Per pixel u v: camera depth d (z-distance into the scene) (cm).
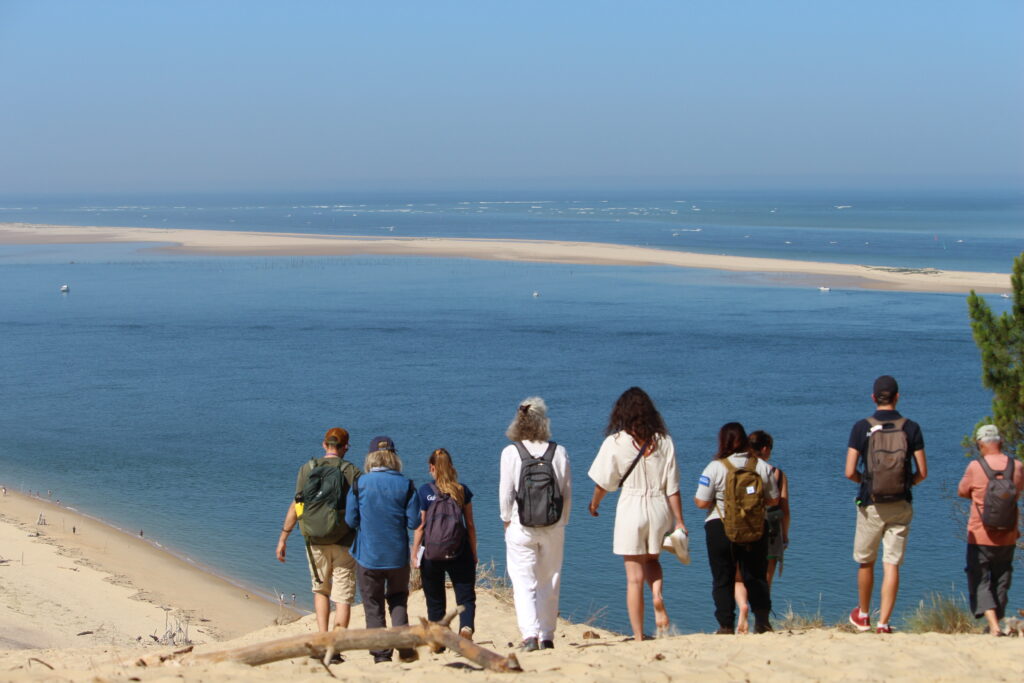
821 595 2155
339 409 4338
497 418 4109
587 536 2689
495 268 11350
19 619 1986
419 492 856
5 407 4447
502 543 2639
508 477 818
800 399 4400
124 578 2362
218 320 7369
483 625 1103
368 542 836
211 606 2211
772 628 941
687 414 4116
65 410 4391
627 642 802
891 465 826
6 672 662
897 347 5812
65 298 8819
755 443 892
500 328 6850
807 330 6544
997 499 819
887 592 841
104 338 6550
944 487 3002
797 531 2608
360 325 7050
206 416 4238
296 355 5841
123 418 4222
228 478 3316
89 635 1922
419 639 664
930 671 636
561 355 5741
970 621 980
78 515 2906
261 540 2714
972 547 848
